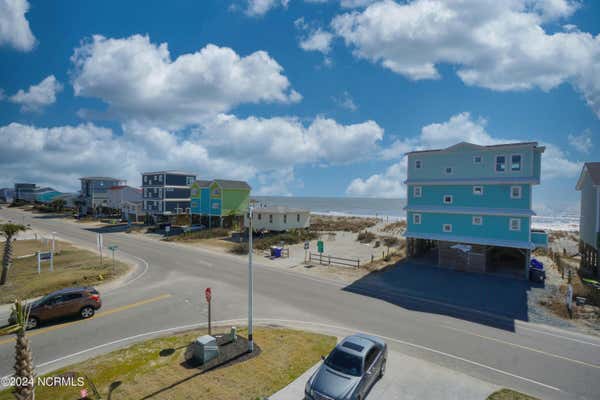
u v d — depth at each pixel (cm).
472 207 2864
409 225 3203
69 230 5456
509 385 1135
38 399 1021
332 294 2166
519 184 2659
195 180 6297
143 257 3334
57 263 3016
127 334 1525
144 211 6394
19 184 12144
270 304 1956
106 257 3288
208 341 1254
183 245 4088
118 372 1170
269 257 3400
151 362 1241
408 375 1181
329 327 1620
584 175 3262
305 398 1004
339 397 943
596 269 2806
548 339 1515
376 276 2638
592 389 1120
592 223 2897
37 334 1520
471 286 2361
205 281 2459
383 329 1603
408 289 2291
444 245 2950
